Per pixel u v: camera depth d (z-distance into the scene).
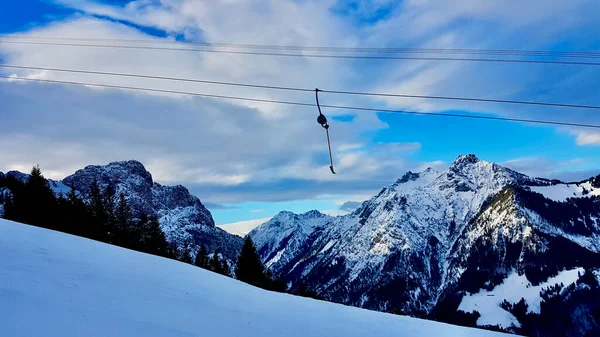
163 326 14.83
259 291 25.86
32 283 15.91
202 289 21.83
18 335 11.72
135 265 23.39
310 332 18.36
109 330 13.38
